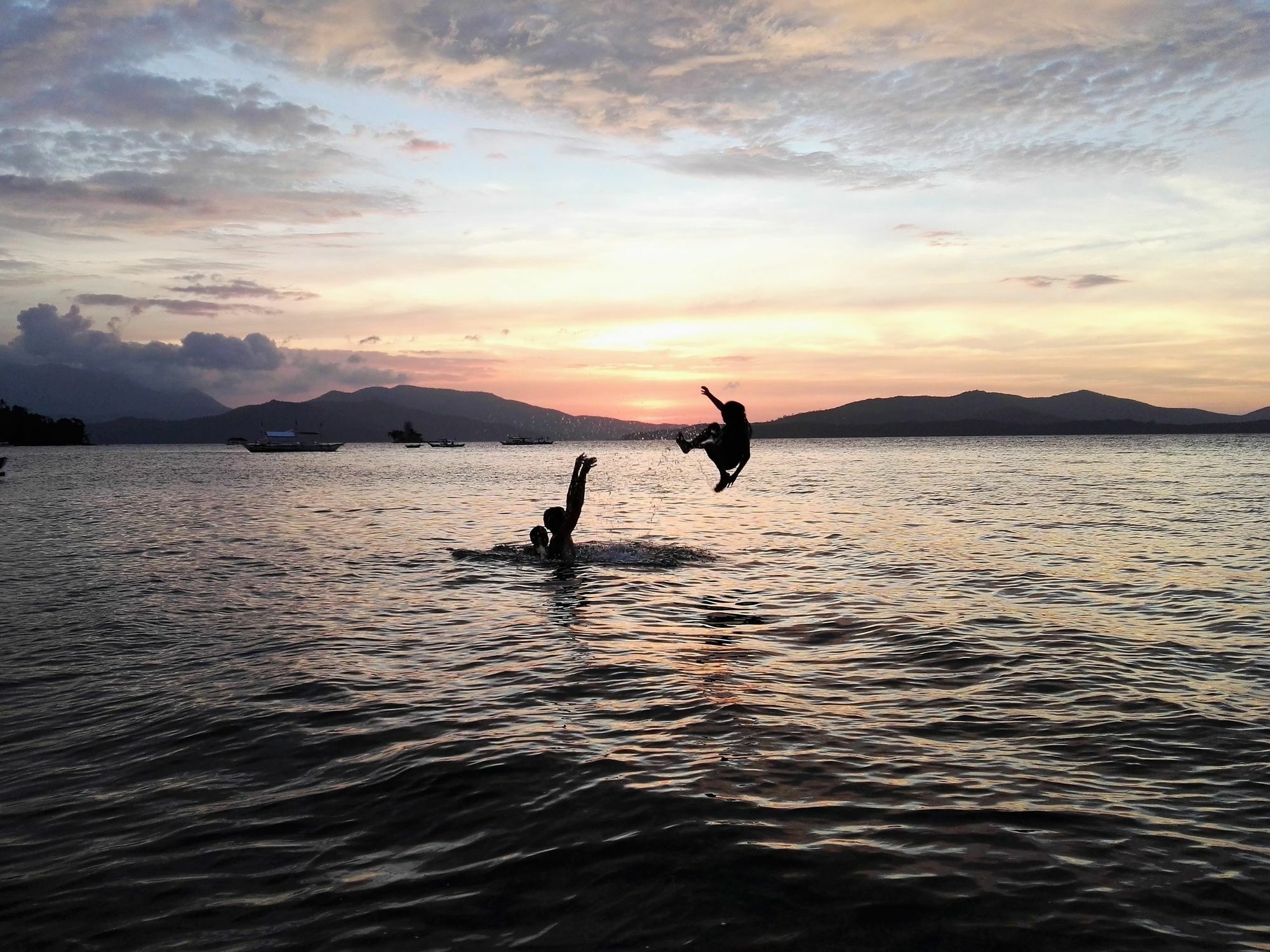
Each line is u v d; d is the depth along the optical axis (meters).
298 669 11.26
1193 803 6.72
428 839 6.20
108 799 7.10
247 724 8.96
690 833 6.14
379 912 5.18
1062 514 35.25
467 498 50.25
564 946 4.76
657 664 11.41
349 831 6.39
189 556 23.59
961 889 5.34
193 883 5.63
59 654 12.16
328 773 7.55
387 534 29.80
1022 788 7.02
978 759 7.73
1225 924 4.93
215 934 4.99
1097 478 67.44
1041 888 5.35
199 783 7.41
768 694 9.95
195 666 11.44
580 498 22.27
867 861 5.71
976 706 9.38
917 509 38.62
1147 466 92.44
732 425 13.05
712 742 8.20
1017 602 15.77
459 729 8.67
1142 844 5.97
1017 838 6.08
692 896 5.27
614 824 6.33
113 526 33.22
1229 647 12.07
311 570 20.81
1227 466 88.06
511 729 8.67
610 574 19.73
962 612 14.86
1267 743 8.09
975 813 6.52
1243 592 16.52
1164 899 5.21
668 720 8.94
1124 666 11.08
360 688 10.29
